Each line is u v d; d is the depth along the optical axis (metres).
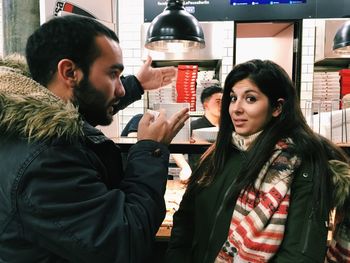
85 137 0.86
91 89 0.86
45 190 0.70
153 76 1.53
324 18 4.13
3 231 0.73
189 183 1.25
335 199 1.00
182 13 2.20
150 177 0.84
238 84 1.09
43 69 0.84
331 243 1.12
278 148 1.03
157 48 2.54
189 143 1.57
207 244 1.09
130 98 1.46
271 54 5.31
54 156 0.73
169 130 0.95
